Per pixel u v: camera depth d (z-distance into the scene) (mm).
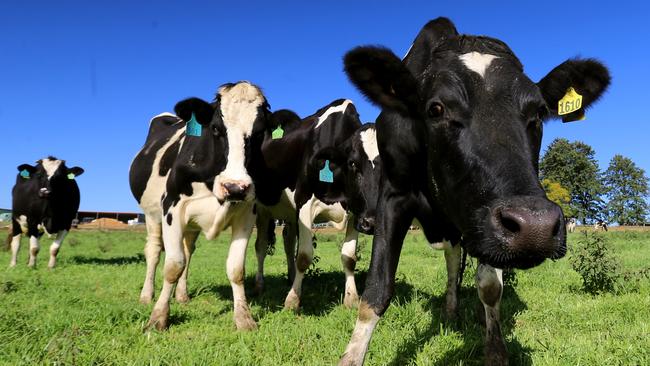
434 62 3549
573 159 69500
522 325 5707
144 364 4125
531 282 8555
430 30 4340
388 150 4262
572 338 4863
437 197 3535
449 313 5988
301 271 6984
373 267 3986
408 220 4281
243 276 5988
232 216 6215
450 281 6082
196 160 6180
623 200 77000
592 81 4082
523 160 2848
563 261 11547
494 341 4156
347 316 6035
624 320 5594
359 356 3598
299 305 6902
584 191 69062
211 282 9414
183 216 6211
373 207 6824
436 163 3295
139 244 23016
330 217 7840
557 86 3936
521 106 3090
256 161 6320
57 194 12930
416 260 12977
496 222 2674
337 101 8766
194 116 6082
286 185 8461
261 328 5672
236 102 6180
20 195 12695
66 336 4441
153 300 7633
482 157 2930
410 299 6977
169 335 5398
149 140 8867
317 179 7641
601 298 6973
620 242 20578
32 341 4684
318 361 4273
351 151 7324
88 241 25312
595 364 4051
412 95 3619
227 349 4656
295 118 6863
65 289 8297
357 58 3547
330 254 15258
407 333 5102
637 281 7637
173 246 6004
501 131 2961
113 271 11195
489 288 4156
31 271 11234
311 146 8312
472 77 3184
